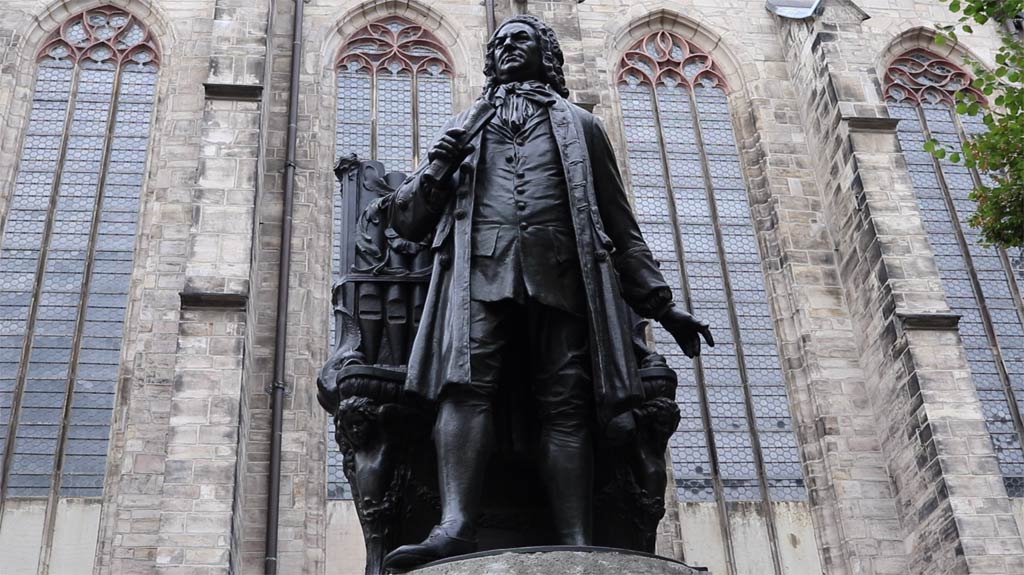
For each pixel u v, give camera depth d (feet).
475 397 20.53
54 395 94.68
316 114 110.11
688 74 120.57
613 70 119.34
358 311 23.26
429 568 18.49
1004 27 126.62
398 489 21.76
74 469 91.76
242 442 85.87
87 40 112.27
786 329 105.91
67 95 109.50
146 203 104.12
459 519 19.57
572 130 23.00
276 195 103.76
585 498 20.51
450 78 116.78
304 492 90.79
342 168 25.82
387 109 114.01
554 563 18.10
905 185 102.94
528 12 110.11
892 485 97.04
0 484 89.97
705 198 113.80
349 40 116.57
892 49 124.67
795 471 99.76
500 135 23.00
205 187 94.12
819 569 95.09
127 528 86.94
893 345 96.84
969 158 66.03
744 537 95.96
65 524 89.10
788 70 120.47
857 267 104.12
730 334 106.22
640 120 117.50
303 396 95.14
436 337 21.24
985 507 87.35
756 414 102.27
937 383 92.48
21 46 109.91
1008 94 64.85
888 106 121.60
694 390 102.68
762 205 112.88
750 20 123.34
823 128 111.55
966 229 114.52
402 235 23.09
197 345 86.28
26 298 98.73
